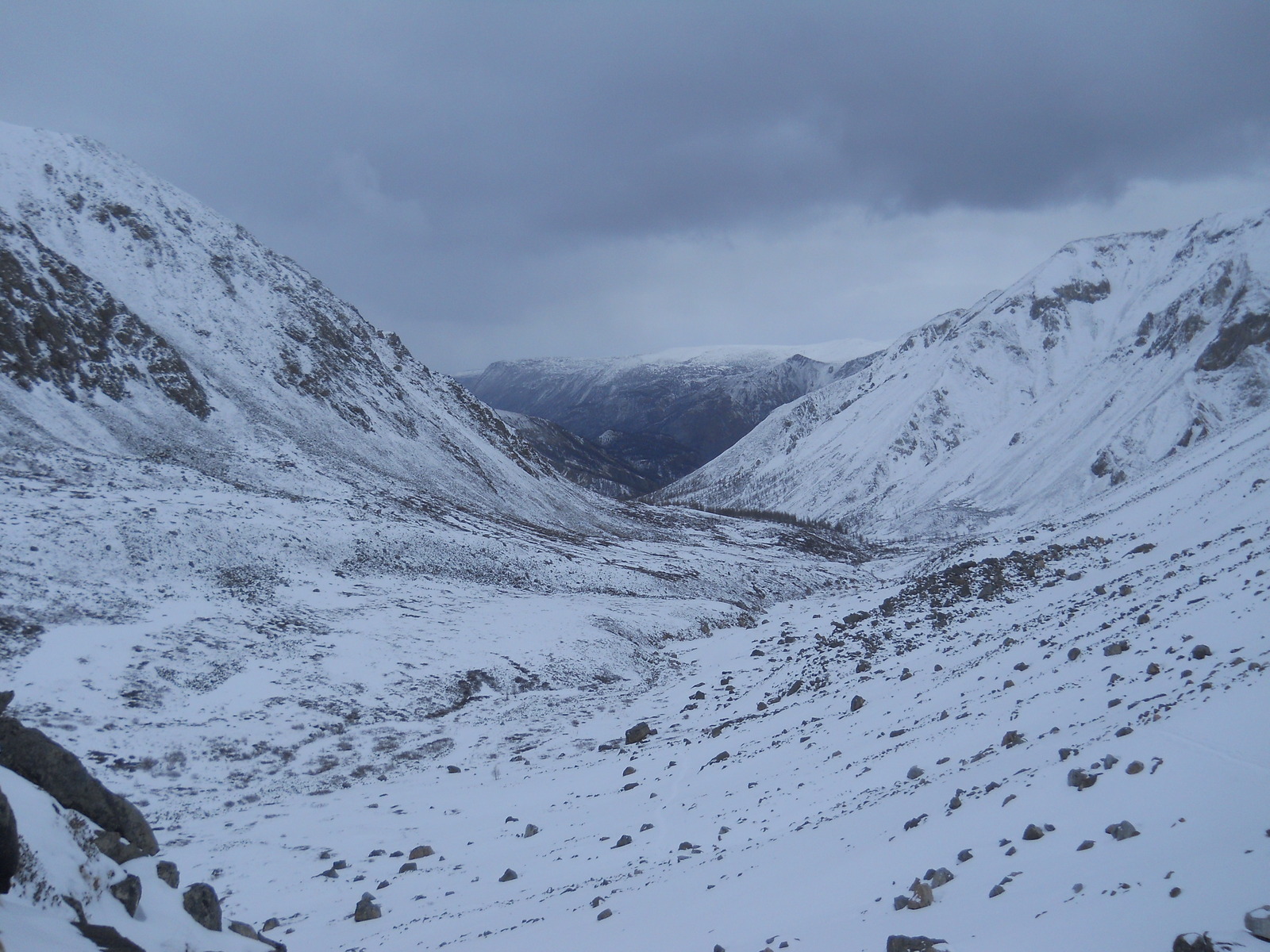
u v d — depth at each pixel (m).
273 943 18.00
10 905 12.27
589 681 61.66
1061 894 12.77
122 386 92.94
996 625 43.41
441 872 28.98
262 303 129.38
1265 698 16.69
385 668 56.16
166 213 131.75
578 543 116.19
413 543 81.50
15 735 16.53
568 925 20.11
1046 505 192.75
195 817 36.88
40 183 119.31
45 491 65.31
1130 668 24.14
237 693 48.91
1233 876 11.23
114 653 48.53
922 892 14.46
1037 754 20.31
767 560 134.50
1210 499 49.84
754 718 43.03
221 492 80.25
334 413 117.56
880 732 31.48
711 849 24.75
